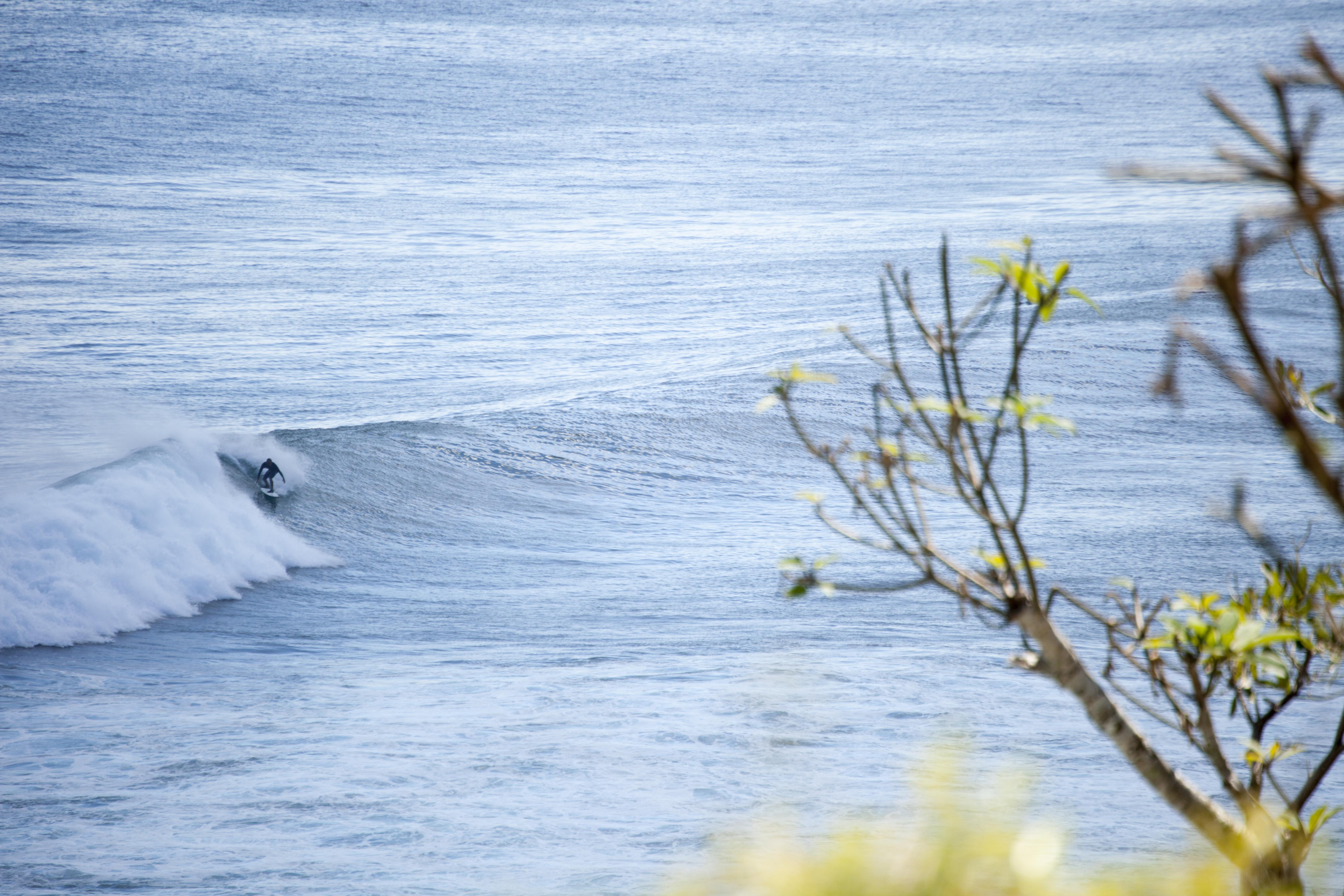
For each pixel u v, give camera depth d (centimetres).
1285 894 693
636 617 5797
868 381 11856
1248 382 459
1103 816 2769
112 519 6334
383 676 4781
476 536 7800
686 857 2669
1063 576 6262
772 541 7544
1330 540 7062
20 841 2955
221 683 4719
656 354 14800
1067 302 15762
